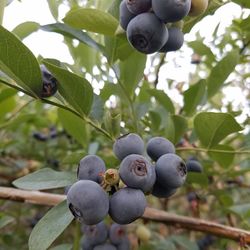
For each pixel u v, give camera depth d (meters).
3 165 0.25
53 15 0.15
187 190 0.22
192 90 0.17
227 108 0.23
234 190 0.26
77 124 0.17
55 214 0.11
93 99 0.12
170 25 0.11
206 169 0.19
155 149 0.11
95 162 0.10
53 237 0.10
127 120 0.17
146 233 0.19
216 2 0.13
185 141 0.19
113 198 0.10
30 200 0.14
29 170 0.25
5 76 0.12
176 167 0.10
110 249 0.14
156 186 0.10
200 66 0.28
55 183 0.12
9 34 0.10
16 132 0.26
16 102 0.24
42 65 0.12
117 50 0.14
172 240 0.20
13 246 0.23
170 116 0.15
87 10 0.12
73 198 0.09
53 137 0.25
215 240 0.23
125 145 0.10
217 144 0.14
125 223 0.10
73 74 0.11
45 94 0.12
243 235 0.15
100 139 0.20
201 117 0.13
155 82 0.18
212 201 0.26
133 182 0.10
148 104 0.18
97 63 0.18
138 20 0.10
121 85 0.15
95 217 0.09
